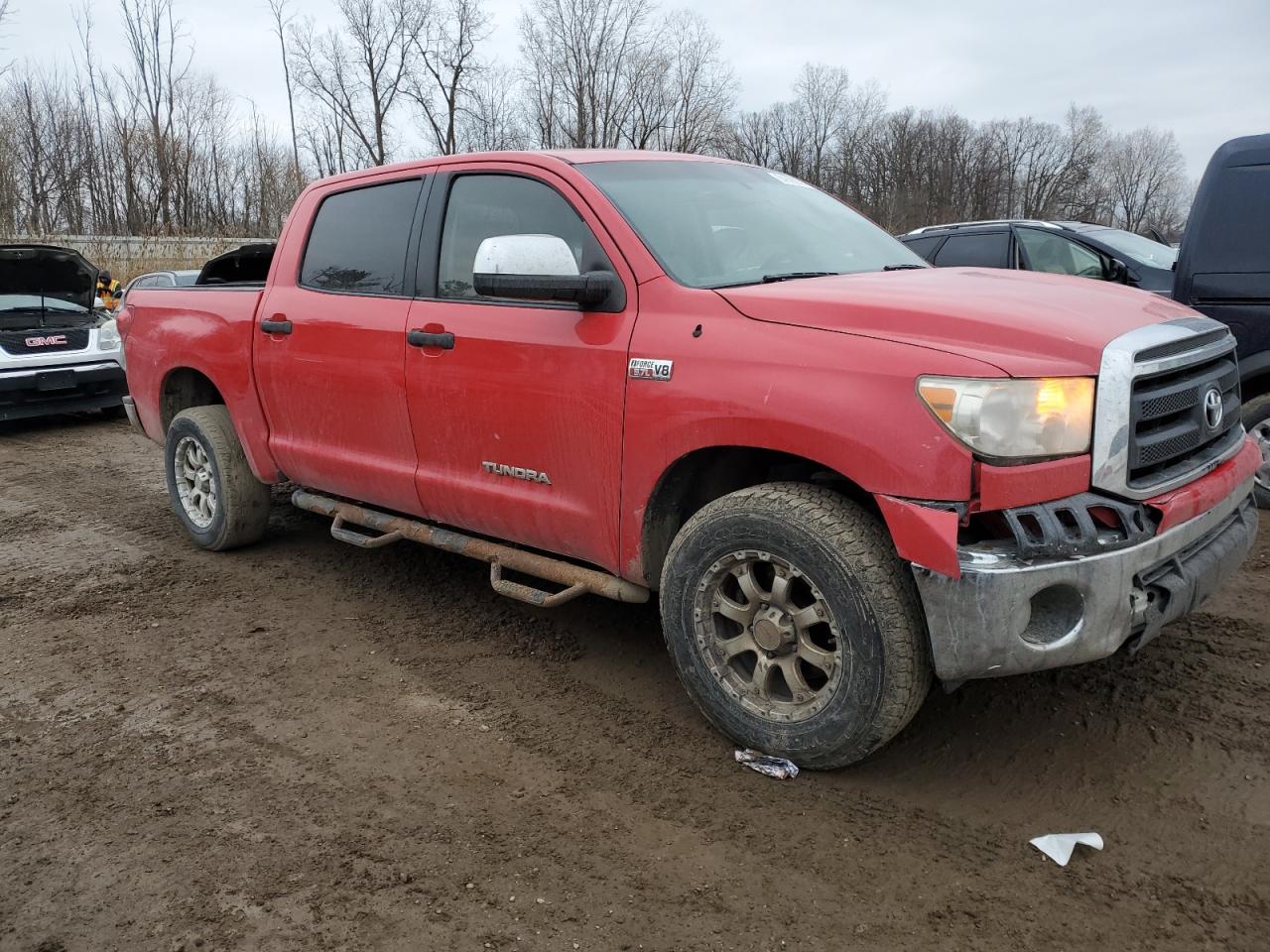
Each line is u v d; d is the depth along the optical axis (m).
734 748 3.22
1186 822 2.75
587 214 3.46
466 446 3.81
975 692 3.54
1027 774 3.02
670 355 3.10
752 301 3.04
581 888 2.54
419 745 3.31
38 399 9.42
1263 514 5.62
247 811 2.92
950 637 2.62
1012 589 2.54
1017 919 2.38
